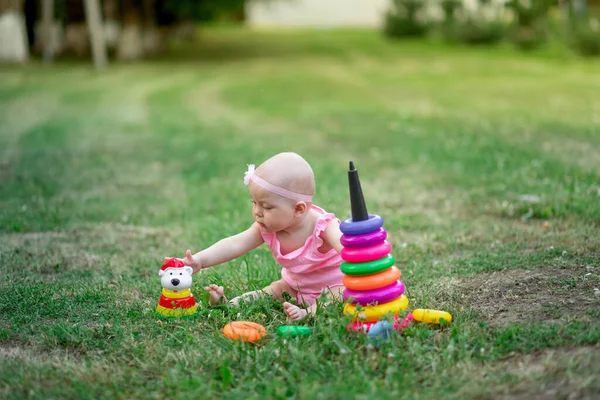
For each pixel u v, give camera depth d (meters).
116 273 4.62
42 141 10.64
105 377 3.05
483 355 3.09
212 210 6.45
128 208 6.56
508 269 4.35
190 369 3.10
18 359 3.24
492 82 18.69
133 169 8.57
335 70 23.14
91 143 10.52
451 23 31.88
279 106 15.13
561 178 6.98
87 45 29.77
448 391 2.81
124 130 11.91
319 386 2.86
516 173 7.36
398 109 14.02
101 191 7.33
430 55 27.30
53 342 3.46
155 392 2.91
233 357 3.18
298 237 3.72
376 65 24.45
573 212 5.70
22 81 20.17
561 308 3.60
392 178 7.73
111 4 31.33
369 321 3.35
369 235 3.36
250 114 14.04
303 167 3.60
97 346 3.41
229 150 9.90
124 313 3.83
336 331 3.32
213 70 23.36
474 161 8.26
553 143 9.16
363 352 3.20
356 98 16.25
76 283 4.36
